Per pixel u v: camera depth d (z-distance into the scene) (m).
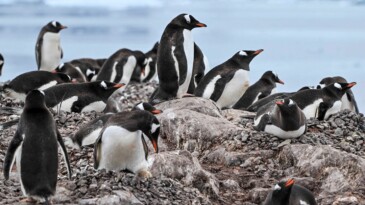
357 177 12.09
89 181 10.40
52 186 9.23
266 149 13.44
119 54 25.95
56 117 15.43
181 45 17.64
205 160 13.53
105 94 17.47
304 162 12.62
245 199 11.74
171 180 11.15
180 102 16.34
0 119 15.72
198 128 14.20
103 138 10.68
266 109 14.74
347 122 15.12
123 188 10.20
